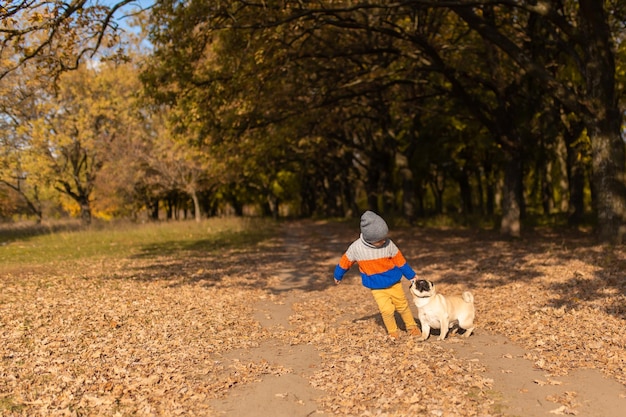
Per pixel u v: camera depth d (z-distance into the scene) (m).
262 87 16.38
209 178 37.16
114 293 10.45
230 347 6.74
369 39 17.47
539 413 4.37
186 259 17.19
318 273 13.97
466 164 36.00
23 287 11.05
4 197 37.50
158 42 14.40
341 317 8.56
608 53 14.49
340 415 4.50
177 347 6.66
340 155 39.56
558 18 14.71
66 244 22.64
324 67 18.41
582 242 16.56
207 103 15.88
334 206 55.72
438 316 6.55
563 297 8.81
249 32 15.05
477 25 15.28
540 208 40.06
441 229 26.80
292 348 6.68
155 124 34.66
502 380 5.16
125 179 35.47
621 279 9.70
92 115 32.72
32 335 7.03
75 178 34.53
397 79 20.16
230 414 4.57
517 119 21.45
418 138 29.05
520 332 6.94
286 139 23.58
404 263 6.78
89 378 5.39
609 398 4.63
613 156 14.66
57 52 11.99
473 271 12.46
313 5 15.79
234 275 13.45
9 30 10.75
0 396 4.82
